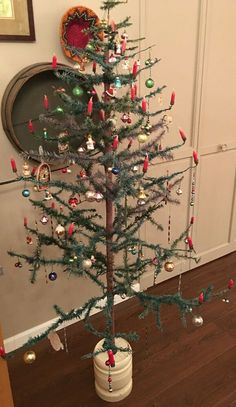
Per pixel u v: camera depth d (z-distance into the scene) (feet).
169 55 6.30
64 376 5.82
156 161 6.81
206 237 8.57
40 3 4.83
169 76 6.44
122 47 3.87
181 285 8.06
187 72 6.66
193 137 7.23
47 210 4.53
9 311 6.10
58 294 6.55
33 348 6.37
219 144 7.76
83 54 3.89
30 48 4.94
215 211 8.45
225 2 6.59
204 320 6.93
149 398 5.38
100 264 4.69
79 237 5.85
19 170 5.40
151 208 4.59
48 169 4.29
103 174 4.09
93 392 5.54
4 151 5.19
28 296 6.21
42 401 5.40
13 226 5.65
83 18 5.08
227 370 5.83
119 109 3.83
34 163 5.36
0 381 3.74
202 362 5.99
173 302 4.23
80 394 5.50
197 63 6.69
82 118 4.65
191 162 7.42
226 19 6.74
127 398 5.39
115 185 4.00
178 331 6.68
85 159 3.98
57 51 5.16
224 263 8.93
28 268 6.01
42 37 4.99
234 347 6.30
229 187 8.46
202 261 8.74
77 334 6.68
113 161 3.84
